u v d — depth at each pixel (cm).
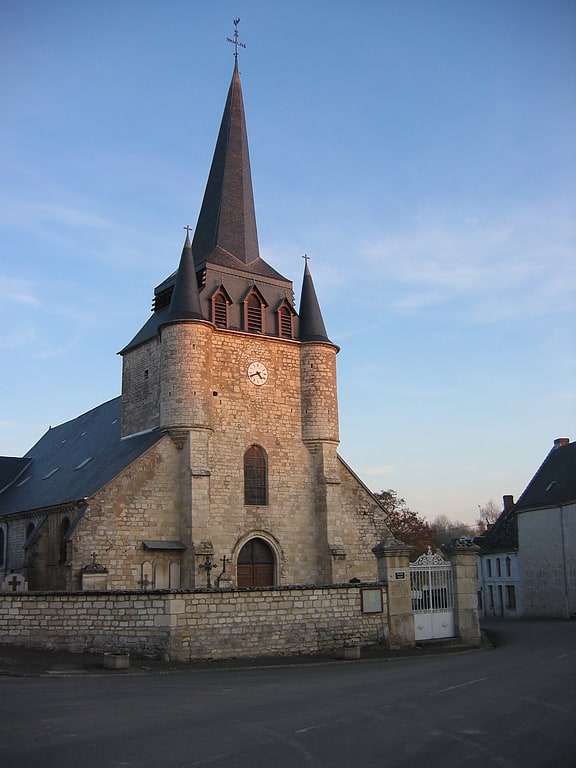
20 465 4784
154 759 856
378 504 3491
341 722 1065
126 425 3516
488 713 1130
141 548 2905
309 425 3397
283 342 3450
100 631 1855
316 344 3472
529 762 849
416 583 2305
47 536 3278
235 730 1010
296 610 2023
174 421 3042
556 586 4247
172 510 3005
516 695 1294
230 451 3183
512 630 3078
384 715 1117
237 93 3966
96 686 1441
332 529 3288
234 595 1936
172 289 3528
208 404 3108
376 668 1773
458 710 1155
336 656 1980
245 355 3328
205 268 3369
